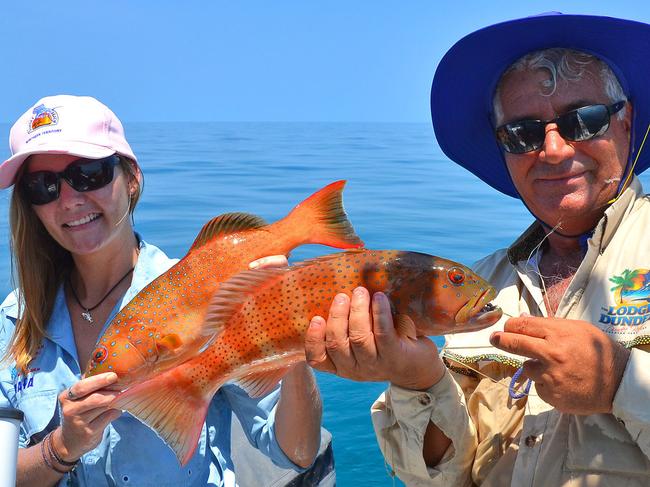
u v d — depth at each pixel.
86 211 0.90
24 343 0.95
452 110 0.98
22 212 0.94
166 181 6.14
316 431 0.87
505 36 0.84
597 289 0.77
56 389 0.93
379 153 10.18
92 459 0.90
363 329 0.60
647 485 0.71
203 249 0.77
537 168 0.82
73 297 0.98
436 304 0.61
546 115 0.80
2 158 8.87
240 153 9.87
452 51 0.90
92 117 0.91
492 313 0.61
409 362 0.62
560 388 0.63
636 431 0.67
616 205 0.77
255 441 0.92
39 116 0.90
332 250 3.34
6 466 0.66
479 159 1.02
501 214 4.62
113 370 0.77
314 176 6.70
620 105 0.81
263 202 4.98
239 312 0.66
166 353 0.76
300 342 0.64
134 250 1.00
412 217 4.47
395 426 0.81
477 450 0.81
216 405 0.92
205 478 0.91
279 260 0.72
